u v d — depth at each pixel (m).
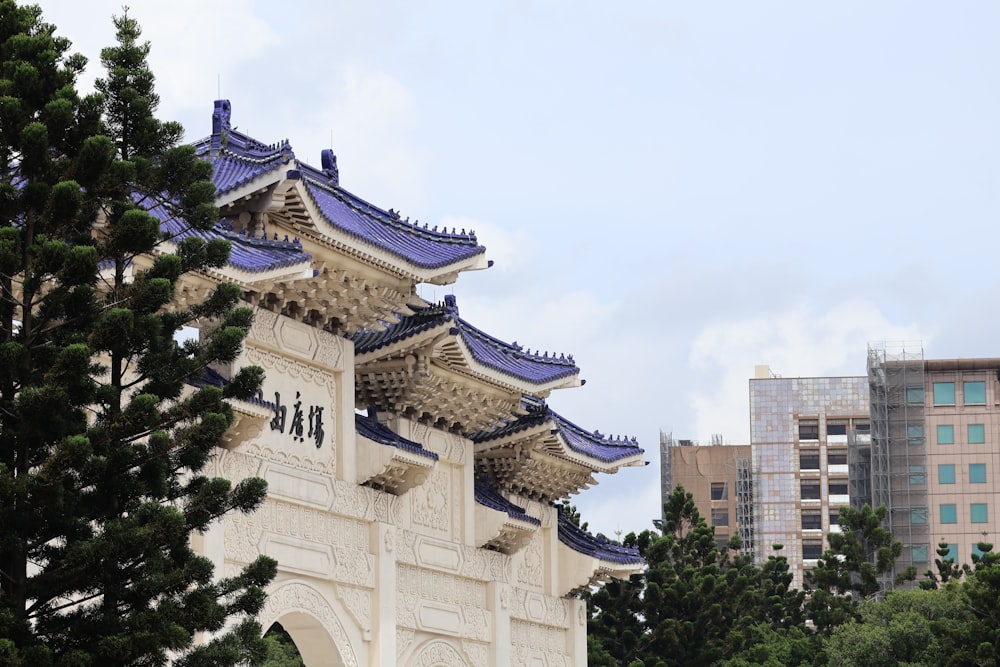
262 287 53.00
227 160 56.59
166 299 39.19
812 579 121.31
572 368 71.25
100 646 36.78
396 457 58.91
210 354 40.75
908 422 190.38
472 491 66.56
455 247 64.50
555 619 73.75
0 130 38.53
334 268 56.38
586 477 76.06
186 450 39.66
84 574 37.16
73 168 38.84
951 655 93.50
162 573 38.31
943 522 189.38
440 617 63.34
